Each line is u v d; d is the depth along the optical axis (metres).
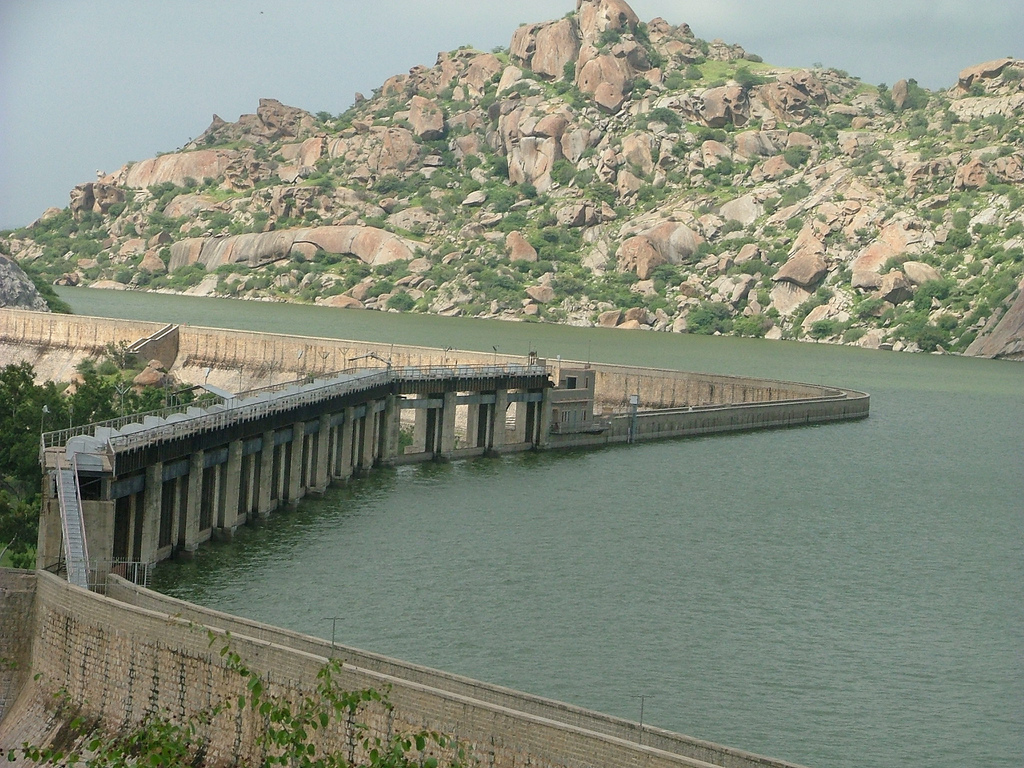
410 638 151.75
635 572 185.00
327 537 193.88
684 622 163.62
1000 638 165.25
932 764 127.38
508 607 165.00
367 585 170.50
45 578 124.50
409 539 195.12
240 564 176.88
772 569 192.38
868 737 132.50
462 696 100.94
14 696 123.88
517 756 97.81
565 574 181.12
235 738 108.56
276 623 153.50
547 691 138.88
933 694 144.62
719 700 139.38
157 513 168.12
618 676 144.25
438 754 99.62
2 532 165.12
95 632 117.81
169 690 112.88
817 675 148.12
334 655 113.44
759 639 159.38
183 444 173.50
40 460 160.75
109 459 154.12
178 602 123.44
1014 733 134.88
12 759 113.38
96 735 114.62
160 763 76.75
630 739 104.38
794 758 127.00
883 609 175.88
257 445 198.00
